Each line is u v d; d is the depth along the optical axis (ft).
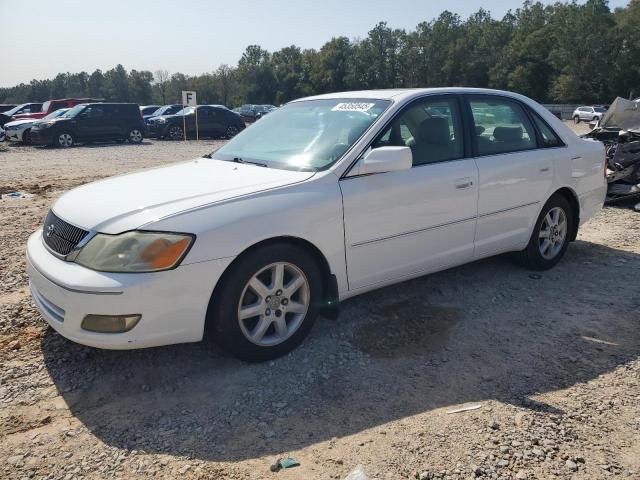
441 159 13.64
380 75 312.09
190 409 9.76
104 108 72.79
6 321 13.08
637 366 11.23
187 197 10.68
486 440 8.84
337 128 13.12
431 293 15.05
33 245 11.55
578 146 17.17
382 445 8.75
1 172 42.11
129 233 9.76
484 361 11.46
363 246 12.12
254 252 10.59
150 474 8.11
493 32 290.15
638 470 8.18
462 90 14.65
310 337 12.43
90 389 10.37
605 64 236.63
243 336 10.78
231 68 340.18
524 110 16.06
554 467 8.21
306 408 9.78
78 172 42.63
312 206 11.17
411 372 11.02
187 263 9.80
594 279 16.28
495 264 17.49
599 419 9.43
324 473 8.12
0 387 10.36
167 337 9.99
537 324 13.21
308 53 340.80
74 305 9.68
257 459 8.45
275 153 13.25
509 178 14.82
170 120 84.28
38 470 8.18
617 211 25.36
